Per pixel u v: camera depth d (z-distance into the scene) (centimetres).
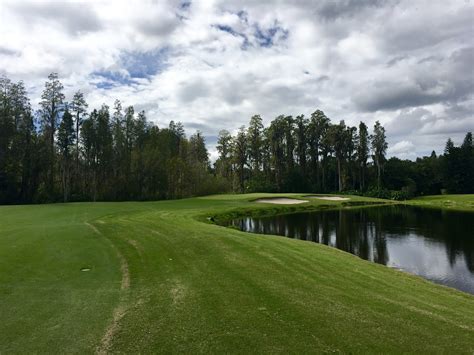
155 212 2505
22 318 585
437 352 497
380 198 6594
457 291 964
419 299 765
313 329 557
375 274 1000
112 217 2098
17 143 4288
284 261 1026
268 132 8006
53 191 4628
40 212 2358
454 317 651
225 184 6406
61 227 1609
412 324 596
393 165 8669
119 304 654
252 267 938
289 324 572
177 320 581
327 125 8219
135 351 477
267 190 7244
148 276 848
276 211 3712
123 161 5459
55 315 598
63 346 490
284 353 477
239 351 480
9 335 523
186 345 495
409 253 1711
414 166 8919
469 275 1315
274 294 721
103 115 5372
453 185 8162
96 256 1049
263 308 641
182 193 5775
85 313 608
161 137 6209
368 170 8606
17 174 4281
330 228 2588
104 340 509
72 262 973
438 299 800
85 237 1352
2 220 1909
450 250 1780
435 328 584
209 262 985
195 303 662
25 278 816
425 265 1472
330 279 866
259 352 478
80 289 743
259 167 8075
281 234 2309
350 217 3303
